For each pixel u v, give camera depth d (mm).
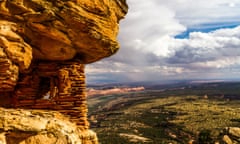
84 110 18094
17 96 17531
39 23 15102
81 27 15914
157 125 175750
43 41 15953
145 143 117938
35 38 15672
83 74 18406
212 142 69438
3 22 14320
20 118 13461
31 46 15906
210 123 158875
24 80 17641
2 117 13047
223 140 65625
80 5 15664
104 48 17422
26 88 17703
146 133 145625
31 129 13391
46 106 17734
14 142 13180
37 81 17984
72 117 17719
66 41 16141
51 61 17938
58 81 18062
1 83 14680
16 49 14664
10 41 14484
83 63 18922
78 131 17156
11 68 14672
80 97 18000
